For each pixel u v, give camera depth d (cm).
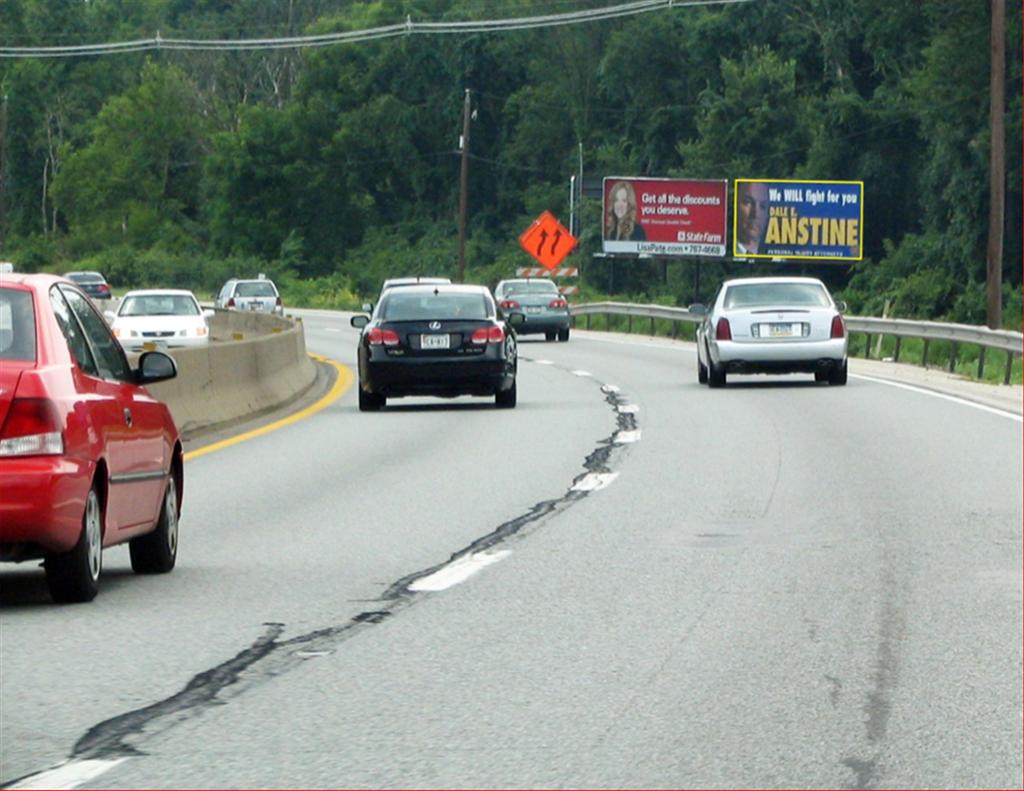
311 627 1277
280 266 16025
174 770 888
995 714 1005
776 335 4031
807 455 2564
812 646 1203
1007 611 1334
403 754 919
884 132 10588
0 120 13912
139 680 1096
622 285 12888
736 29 12325
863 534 1759
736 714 1007
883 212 10644
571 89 15175
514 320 3806
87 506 1355
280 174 16388
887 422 3112
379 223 16362
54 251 18488
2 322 1355
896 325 5309
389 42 16238
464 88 15788
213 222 16812
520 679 1101
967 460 2472
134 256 16862
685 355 5875
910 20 10512
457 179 15925
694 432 2967
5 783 862
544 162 15488
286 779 870
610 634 1249
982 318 8794
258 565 1580
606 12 9531
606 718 998
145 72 18500
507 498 2086
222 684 1085
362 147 16188
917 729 971
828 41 11138
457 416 3438
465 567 1560
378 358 3531
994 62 5612
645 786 858
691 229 9269
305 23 18725
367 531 1803
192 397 3178
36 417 1307
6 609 1354
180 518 1916
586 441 2831
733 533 1772
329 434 3050
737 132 11481
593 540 1728
